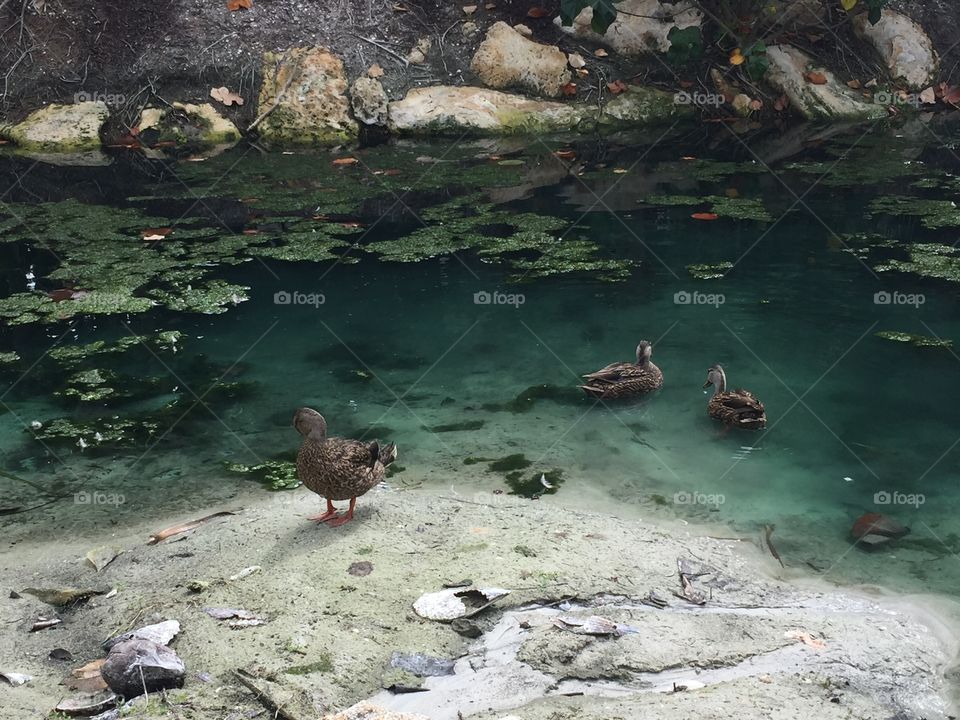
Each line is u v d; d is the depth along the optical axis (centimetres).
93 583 393
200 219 789
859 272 676
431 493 452
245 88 1055
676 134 1066
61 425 517
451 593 376
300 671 338
